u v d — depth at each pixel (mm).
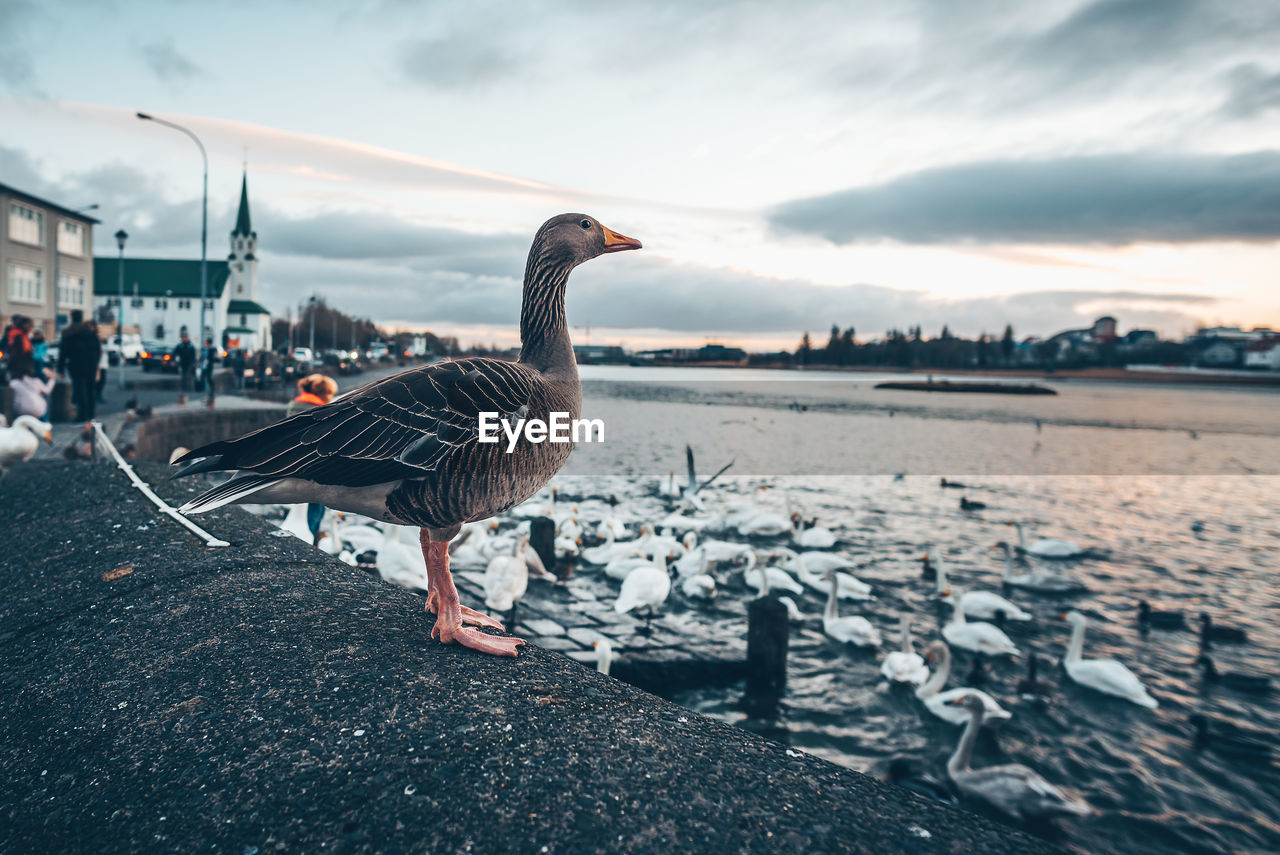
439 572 3066
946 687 10695
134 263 109312
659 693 9391
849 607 14055
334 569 4168
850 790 2148
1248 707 10531
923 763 8484
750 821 1952
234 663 2859
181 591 3691
